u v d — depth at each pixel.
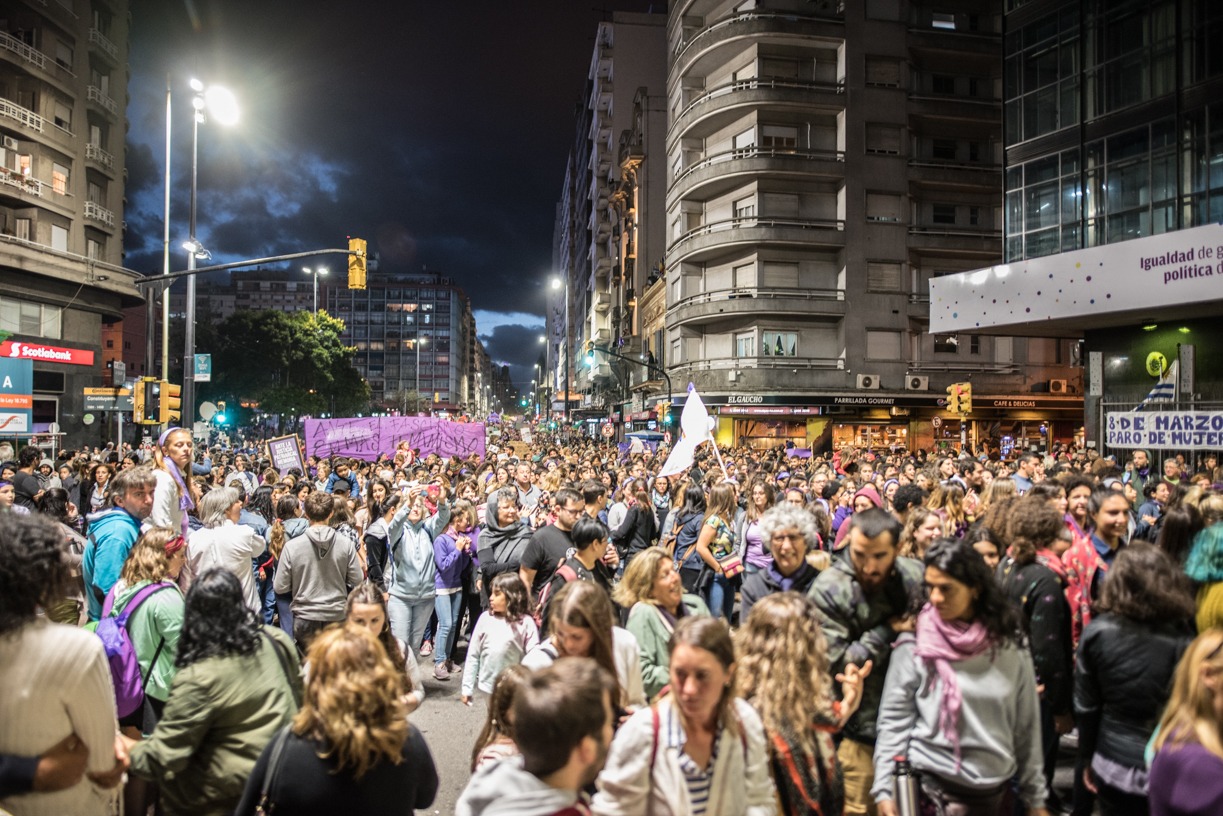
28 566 2.59
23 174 32.03
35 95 33.22
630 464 16.67
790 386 36.25
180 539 4.60
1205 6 19.64
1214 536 3.94
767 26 36.25
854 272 36.72
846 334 36.72
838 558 3.94
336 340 68.81
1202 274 17.52
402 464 17.22
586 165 93.56
